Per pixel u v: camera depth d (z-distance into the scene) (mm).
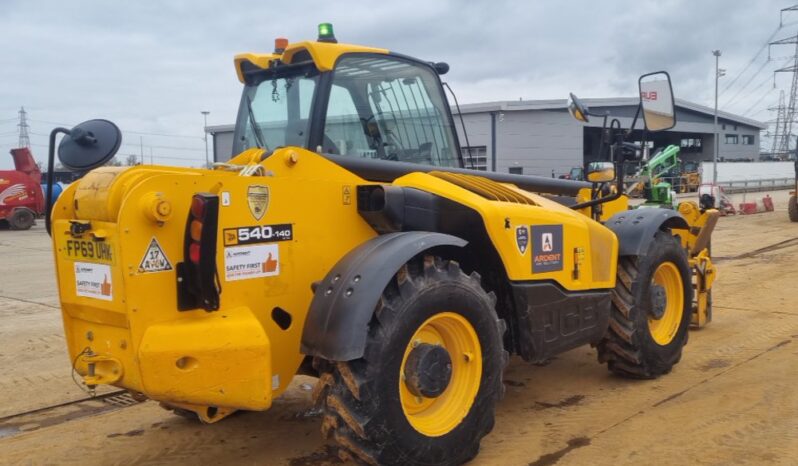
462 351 3629
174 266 3041
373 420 3160
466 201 3863
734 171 42594
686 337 5336
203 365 3006
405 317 3252
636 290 4867
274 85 4457
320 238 3578
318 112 4121
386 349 3188
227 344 3051
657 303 5016
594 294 4520
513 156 34031
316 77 4180
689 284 5367
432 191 3898
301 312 3520
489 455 3797
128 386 3066
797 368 5242
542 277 4141
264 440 4145
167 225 3012
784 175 45594
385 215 3656
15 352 6375
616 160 5078
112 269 2984
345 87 4273
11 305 8703
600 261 4574
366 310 3156
